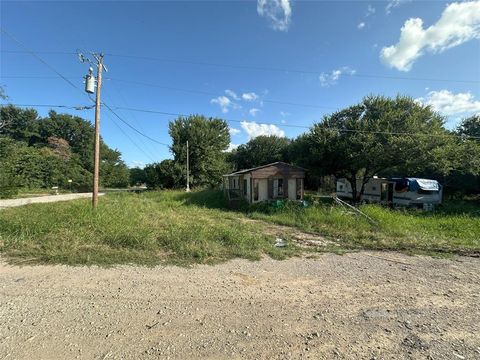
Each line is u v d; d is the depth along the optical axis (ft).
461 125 89.10
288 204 52.06
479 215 48.62
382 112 63.82
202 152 128.77
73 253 20.48
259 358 9.14
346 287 15.88
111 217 32.07
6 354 8.94
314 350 9.67
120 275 16.80
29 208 44.24
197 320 11.55
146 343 9.77
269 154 155.63
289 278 17.21
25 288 14.42
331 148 66.08
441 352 9.70
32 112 188.03
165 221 35.42
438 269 19.74
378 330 11.15
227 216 47.37
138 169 224.74
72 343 9.64
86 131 204.33
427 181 62.23
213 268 18.80
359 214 38.78
